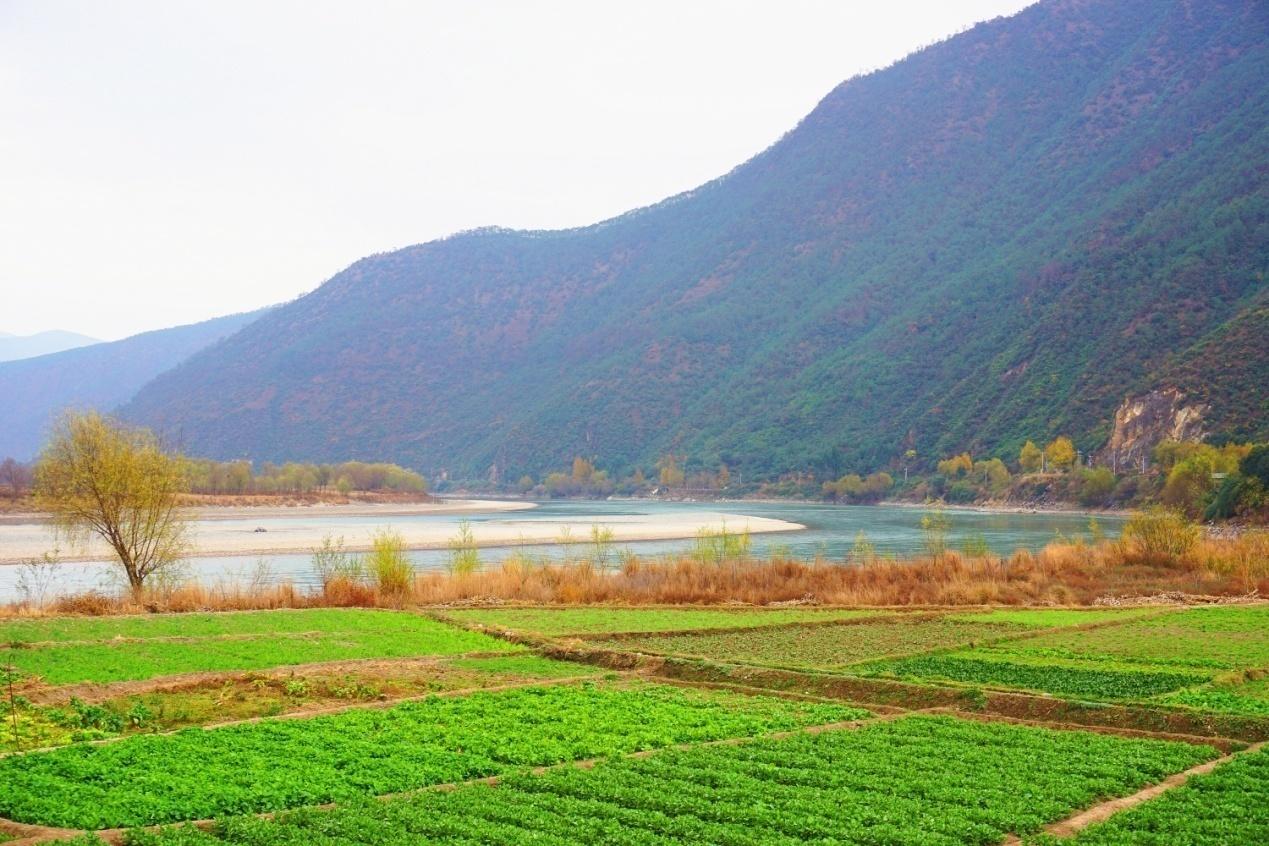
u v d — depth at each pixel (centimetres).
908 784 2162
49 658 3384
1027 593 6128
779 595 5988
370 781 2127
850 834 1833
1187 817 1948
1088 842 1816
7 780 2061
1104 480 16600
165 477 5456
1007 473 19488
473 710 2867
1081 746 2545
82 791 1995
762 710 2956
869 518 16325
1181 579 6700
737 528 13138
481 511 19350
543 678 3447
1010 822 1916
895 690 3234
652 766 2269
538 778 2169
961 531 12781
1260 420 15612
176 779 2091
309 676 3281
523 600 5706
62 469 5331
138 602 4941
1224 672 3666
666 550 9762
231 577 6712
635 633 4538
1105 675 3603
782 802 2022
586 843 1772
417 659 3722
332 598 5344
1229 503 11838
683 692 3234
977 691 3128
